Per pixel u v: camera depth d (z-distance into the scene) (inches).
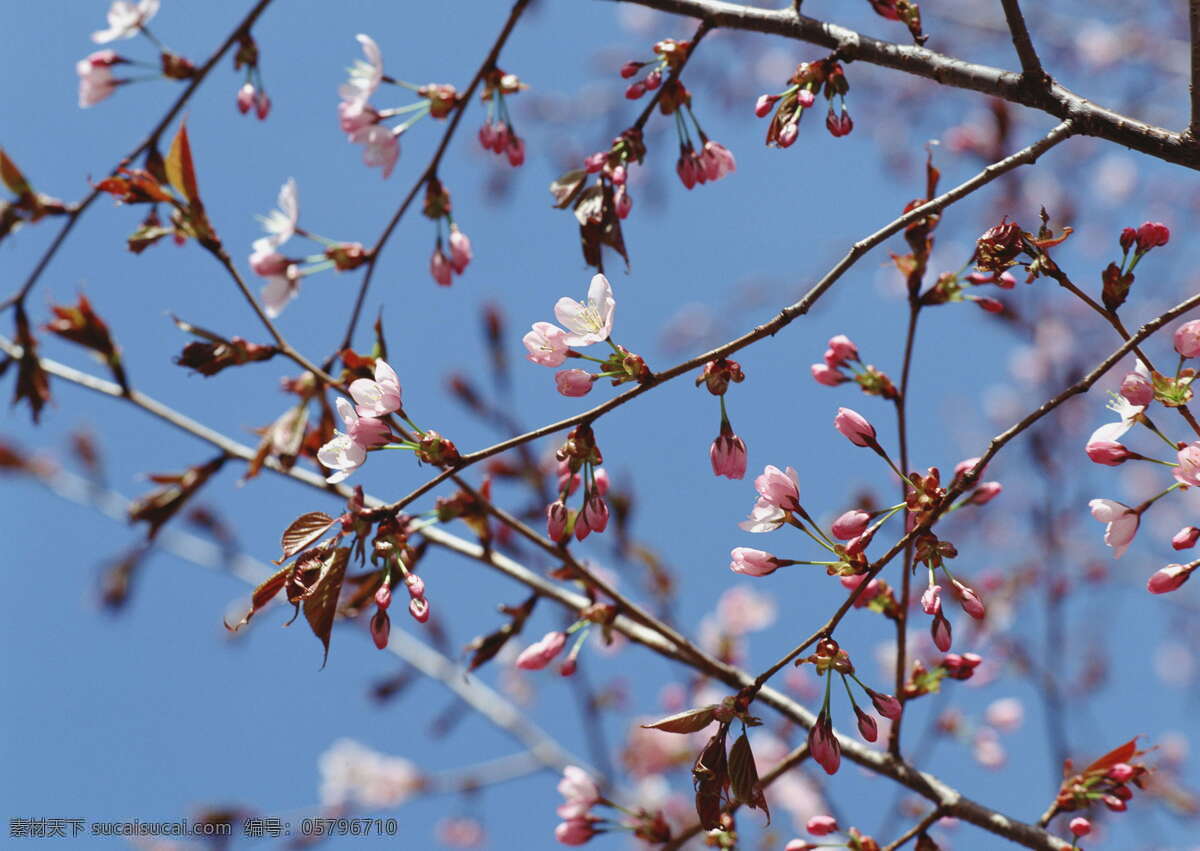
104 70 68.6
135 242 66.7
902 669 66.7
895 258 66.5
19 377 69.2
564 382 61.8
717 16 65.6
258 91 69.1
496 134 67.7
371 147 67.7
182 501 69.4
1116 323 61.9
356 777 91.8
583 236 65.6
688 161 66.2
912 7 64.4
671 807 85.7
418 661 78.8
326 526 61.9
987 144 97.6
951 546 62.0
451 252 68.1
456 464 62.0
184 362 66.8
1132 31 131.8
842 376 66.4
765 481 62.4
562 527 62.5
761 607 77.2
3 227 68.6
